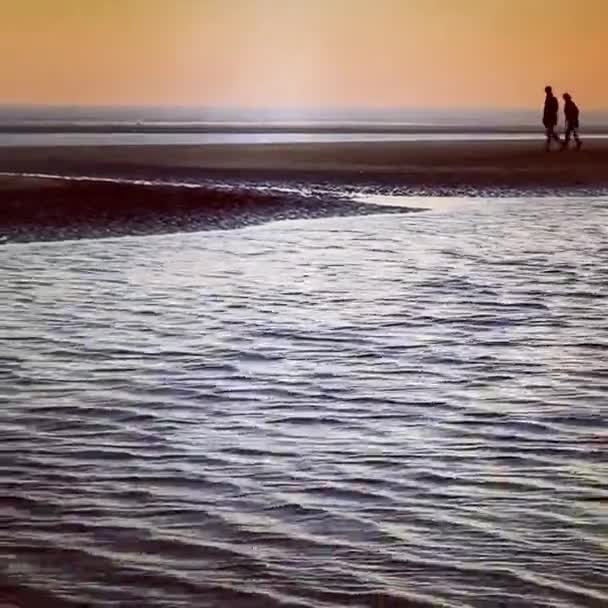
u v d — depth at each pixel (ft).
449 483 62.18
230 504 59.16
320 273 137.39
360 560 51.98
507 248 160.66
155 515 57.62
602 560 51.70
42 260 147.95
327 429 72.74
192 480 62.90
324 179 278.87
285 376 86.43
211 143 441.68
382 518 57.00
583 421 74.23
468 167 314.96
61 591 49.01
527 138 522.06
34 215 191.21
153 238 172.86
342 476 63.46
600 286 126.72
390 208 219.82
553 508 58.23
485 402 79.00
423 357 92.63
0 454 67.56
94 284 128.47
